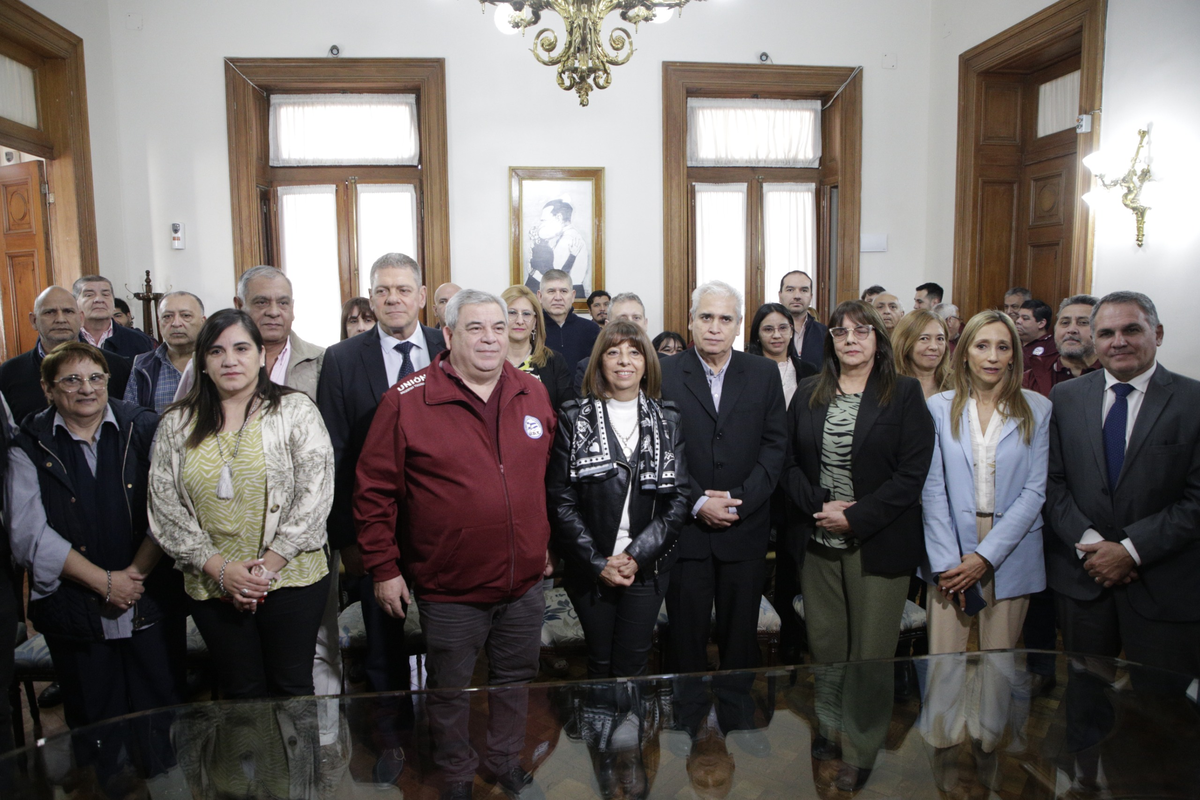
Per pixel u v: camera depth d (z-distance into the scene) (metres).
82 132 4.73
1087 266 4.24
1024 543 2.12
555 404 2.83
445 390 1.86
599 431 2.01
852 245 5.59
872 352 2.17
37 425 1.87
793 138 5.68
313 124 5.32
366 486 1.87
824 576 2.23
